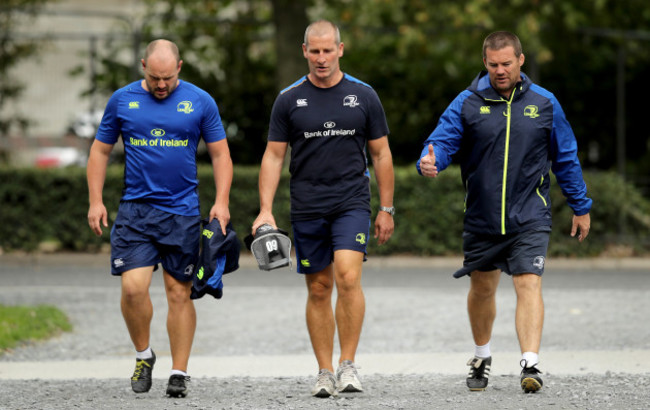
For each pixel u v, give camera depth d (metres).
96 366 28.02
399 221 57.31
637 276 51.19
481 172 22.81
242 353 30.94
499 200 22.62
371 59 69.25
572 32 66.81
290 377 26.09
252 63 68.50
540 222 22.67
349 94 23.08
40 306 36.88
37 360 29.59
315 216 23.16
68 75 65.44
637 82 69.69
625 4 68.75
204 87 67.94
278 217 57.72
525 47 61.22
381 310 38.88
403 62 69.12
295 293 43.97
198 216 23.42
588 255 57.34
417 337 33.19
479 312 23.31
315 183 23.17
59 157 64.19
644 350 29.31
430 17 63.25
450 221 57.19
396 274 51.84
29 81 65.25
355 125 23.08
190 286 23.42
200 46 68.06
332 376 23.02
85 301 41.72
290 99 23.22
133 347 31.94
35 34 64.56
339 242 22.94
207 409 21.36
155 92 22.80
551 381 24.39
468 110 22.88
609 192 57.38
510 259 22.73
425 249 57.06
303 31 63.62
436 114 69.31
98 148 23.42
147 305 23.08
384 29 63.81
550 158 23.31
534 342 22.19
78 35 64.50
